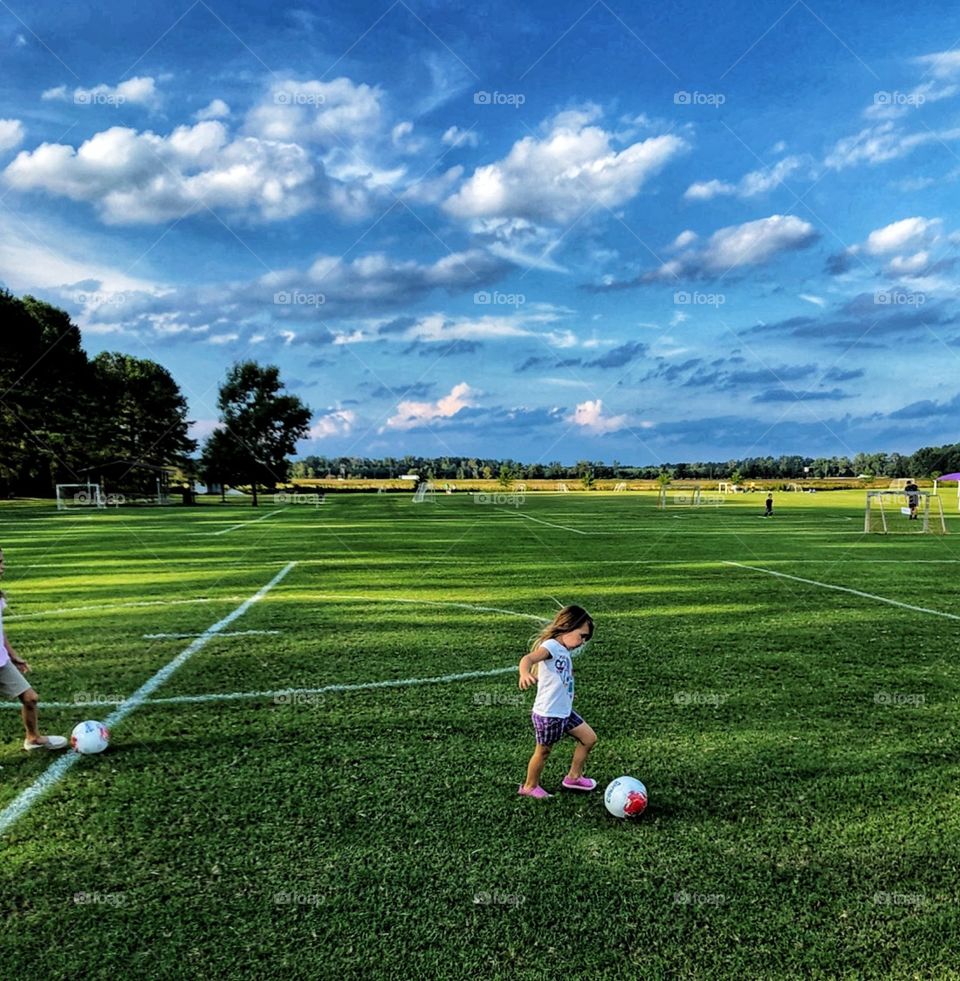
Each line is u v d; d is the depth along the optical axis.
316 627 9.27
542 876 3.52
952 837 3.95
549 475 112.94
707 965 2.93
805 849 3.80
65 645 8.26
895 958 2.99
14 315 49.84
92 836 3.88
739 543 21.62
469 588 12.62
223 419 60.94
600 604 11.00
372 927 3.13
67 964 2.90
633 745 5.21
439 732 5.44
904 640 8.62
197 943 3.03
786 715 5.89
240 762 4.86
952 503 50.12
